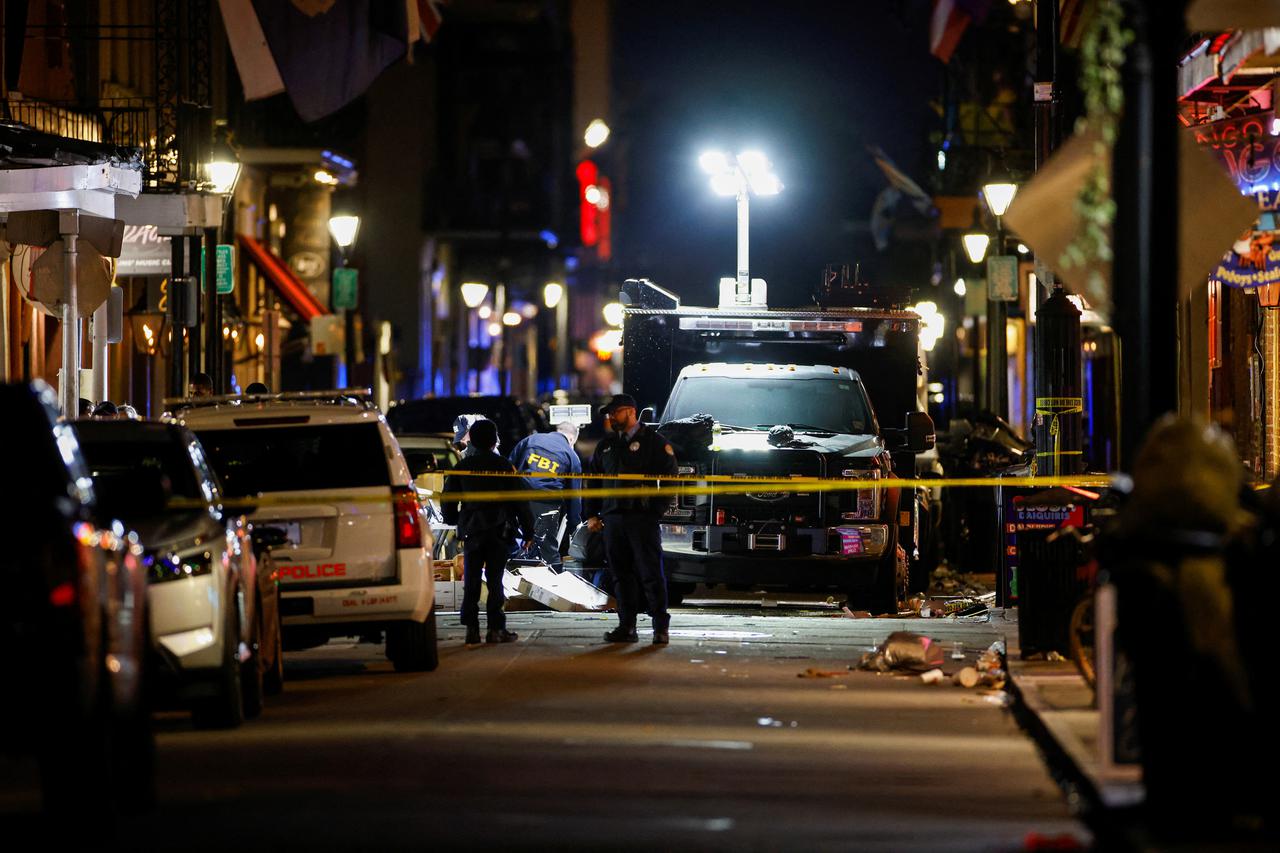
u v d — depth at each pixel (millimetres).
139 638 35438
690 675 57312
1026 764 41156
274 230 190750
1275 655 31281
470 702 51125
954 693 53375
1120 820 32188
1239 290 84875
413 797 36531
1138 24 37594
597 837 32656
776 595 87312
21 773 40875
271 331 155625
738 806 35906
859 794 37375
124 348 129625
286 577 55594
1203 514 31812
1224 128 62281
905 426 85375
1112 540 32625
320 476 57000
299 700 51938
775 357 88312
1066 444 73375
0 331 94688
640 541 65812
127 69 123562
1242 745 31234
